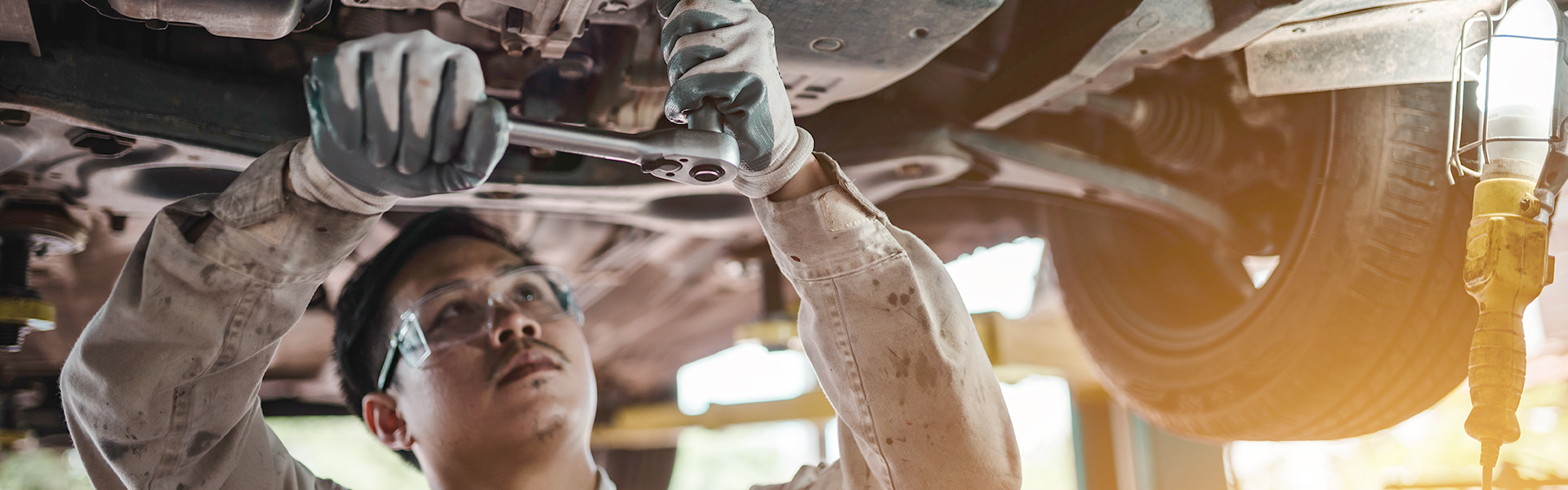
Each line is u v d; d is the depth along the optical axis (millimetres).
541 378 1353
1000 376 3627
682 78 832
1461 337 1476
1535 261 1106
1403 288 1489
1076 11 1523
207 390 998
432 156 730
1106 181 1979
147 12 1123
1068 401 3623
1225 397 1807
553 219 2186
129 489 1060
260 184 891
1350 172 1534
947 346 976
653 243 2312
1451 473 3303
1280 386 1662
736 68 832
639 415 4117
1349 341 1553
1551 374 4820
